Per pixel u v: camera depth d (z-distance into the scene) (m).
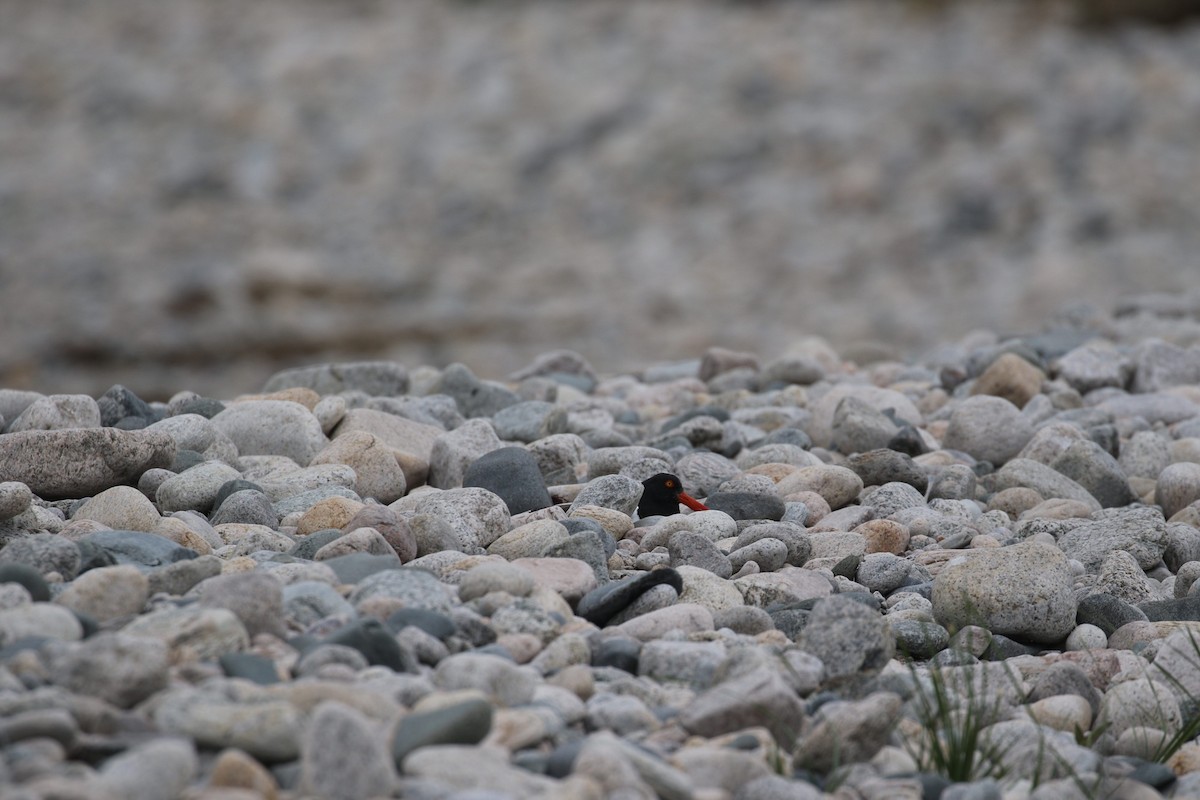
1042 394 18.95
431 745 8.05
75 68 93.75
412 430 16.09
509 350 52.47
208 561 10.48
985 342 24.77
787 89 78.88
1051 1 83.69
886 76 78.56
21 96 89.88
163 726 8.00
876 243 63.09
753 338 52.50
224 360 54.09
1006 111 72.62
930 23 85.00
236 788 7.46
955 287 57.59
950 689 10.30
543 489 14.12
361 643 9.20
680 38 87.56
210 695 8.20
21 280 64.44
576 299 59.78
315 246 68.69
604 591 11.13
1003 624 11.48
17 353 55.06
